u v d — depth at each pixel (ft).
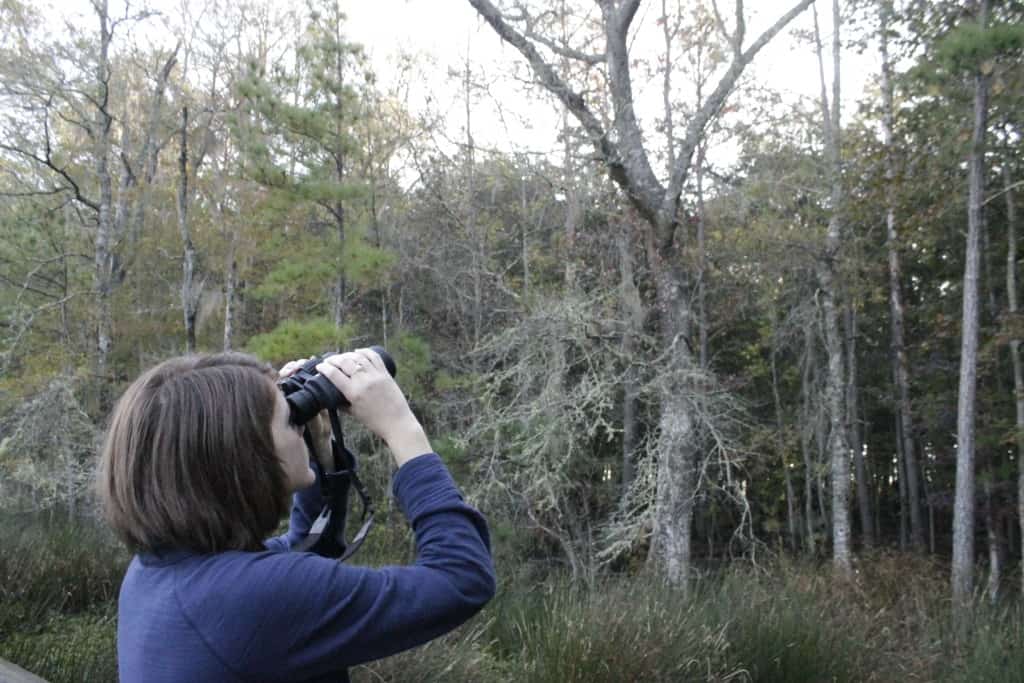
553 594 19.80
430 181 46.37
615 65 36.58
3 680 6.79
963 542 32.55
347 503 4.02
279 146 33.01
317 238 34.71
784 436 57.57
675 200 36.65
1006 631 19.49
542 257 42.32
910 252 57.21
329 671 3.11
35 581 19.53
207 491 3.13
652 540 31.42
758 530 66.90
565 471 34.09
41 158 51.57
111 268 48.52
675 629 16.06
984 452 56.54
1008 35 27.84
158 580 3.17
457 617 3.19
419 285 46.85
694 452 32.78
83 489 34.83
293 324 29.86
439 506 3.37
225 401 3.20
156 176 57.26
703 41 45.03
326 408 3.53
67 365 41.45
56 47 48.73
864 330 68.54
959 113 37.73
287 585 3.03
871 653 18.40
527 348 32.14
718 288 56.03
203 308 40.96
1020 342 45.52
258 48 53.78
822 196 46.70
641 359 34.06
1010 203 46.03
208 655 2.97
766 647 16.62
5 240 48.85
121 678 3.19
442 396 36.83
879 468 76.79
